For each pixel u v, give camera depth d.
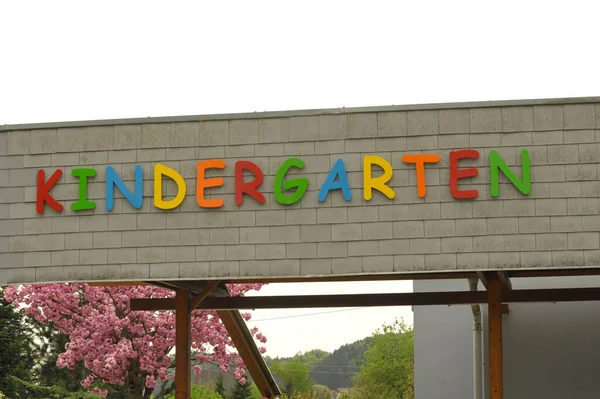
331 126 9.94
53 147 10.46
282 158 9.98
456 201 9.65
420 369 15.08
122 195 10.23
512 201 9.56
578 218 9.46
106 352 18.62
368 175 9.79
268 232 9.91
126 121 10.34
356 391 48.31
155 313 18.81
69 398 21.66
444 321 15.09
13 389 22.41
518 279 14.48
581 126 9.58
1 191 10.48
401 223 9.70
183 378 11.27
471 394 14.75
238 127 10.11
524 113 9.66
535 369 14.36
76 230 10.27
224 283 12.02
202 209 10.07
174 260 10.03
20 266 10.30
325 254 9.77
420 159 9.73
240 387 29.50
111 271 10.13
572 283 14.27
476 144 9.69
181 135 10.21
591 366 14.18
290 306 11.48
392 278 11.11
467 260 9.54
